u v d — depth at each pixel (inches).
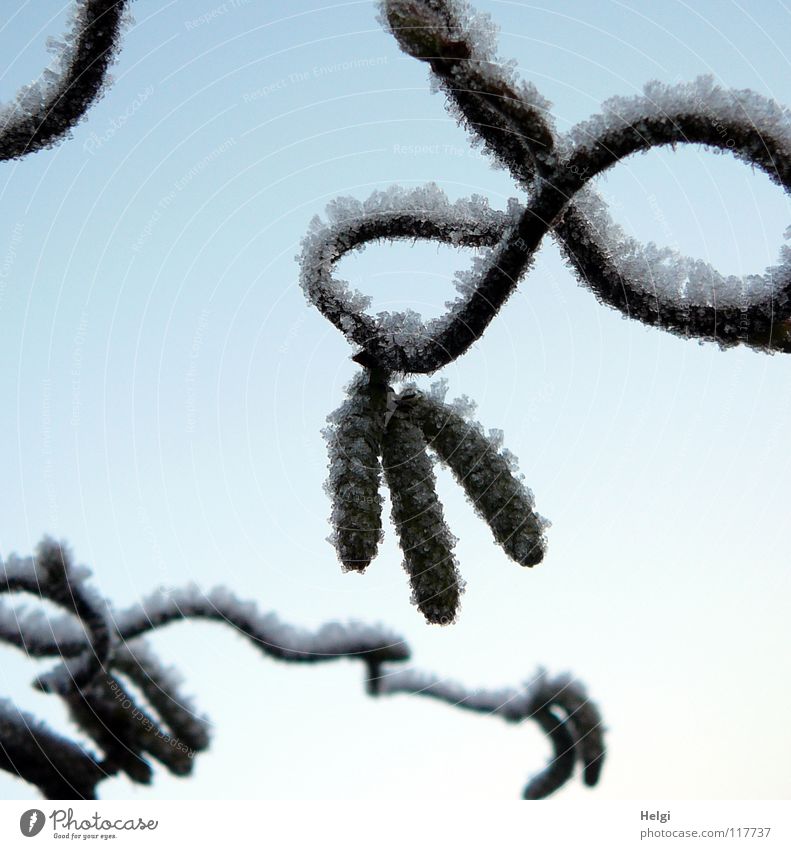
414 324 9.3
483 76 9.2
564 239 9.4
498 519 9.1
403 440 9.1
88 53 9.8
